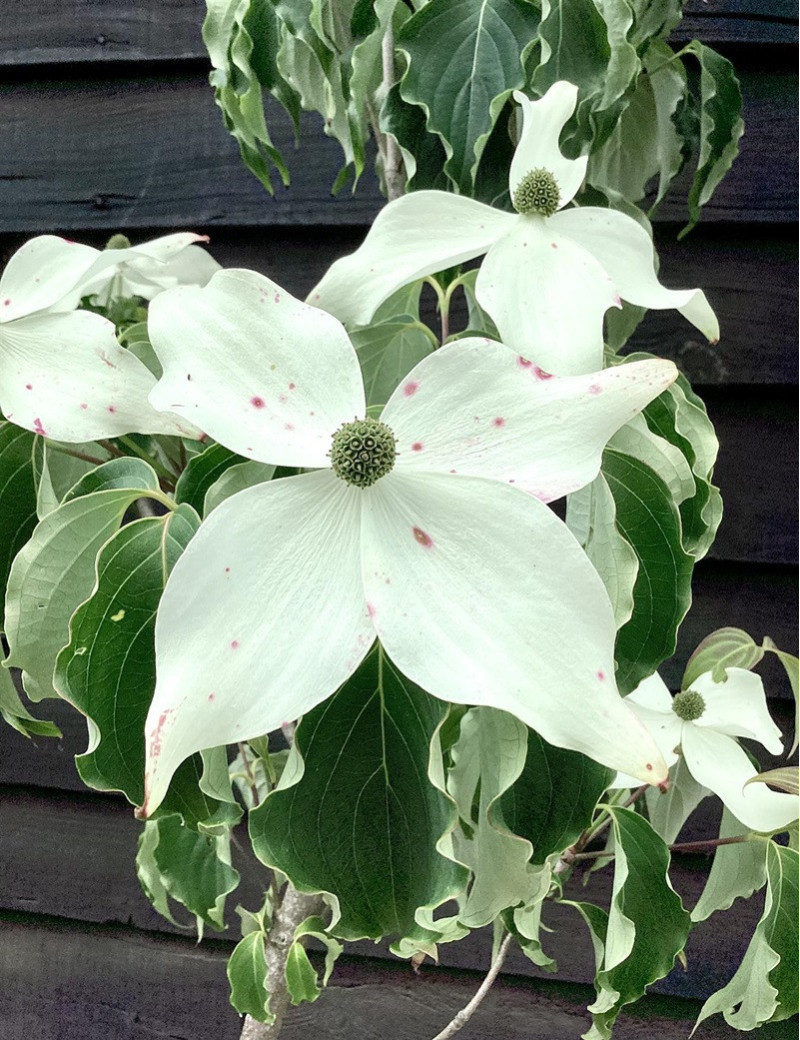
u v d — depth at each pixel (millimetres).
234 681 218
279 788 238
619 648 269
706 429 295
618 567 259
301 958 313
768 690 470
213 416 226
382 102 313
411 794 244
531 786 262
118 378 258
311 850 240
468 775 263
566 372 243
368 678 249
